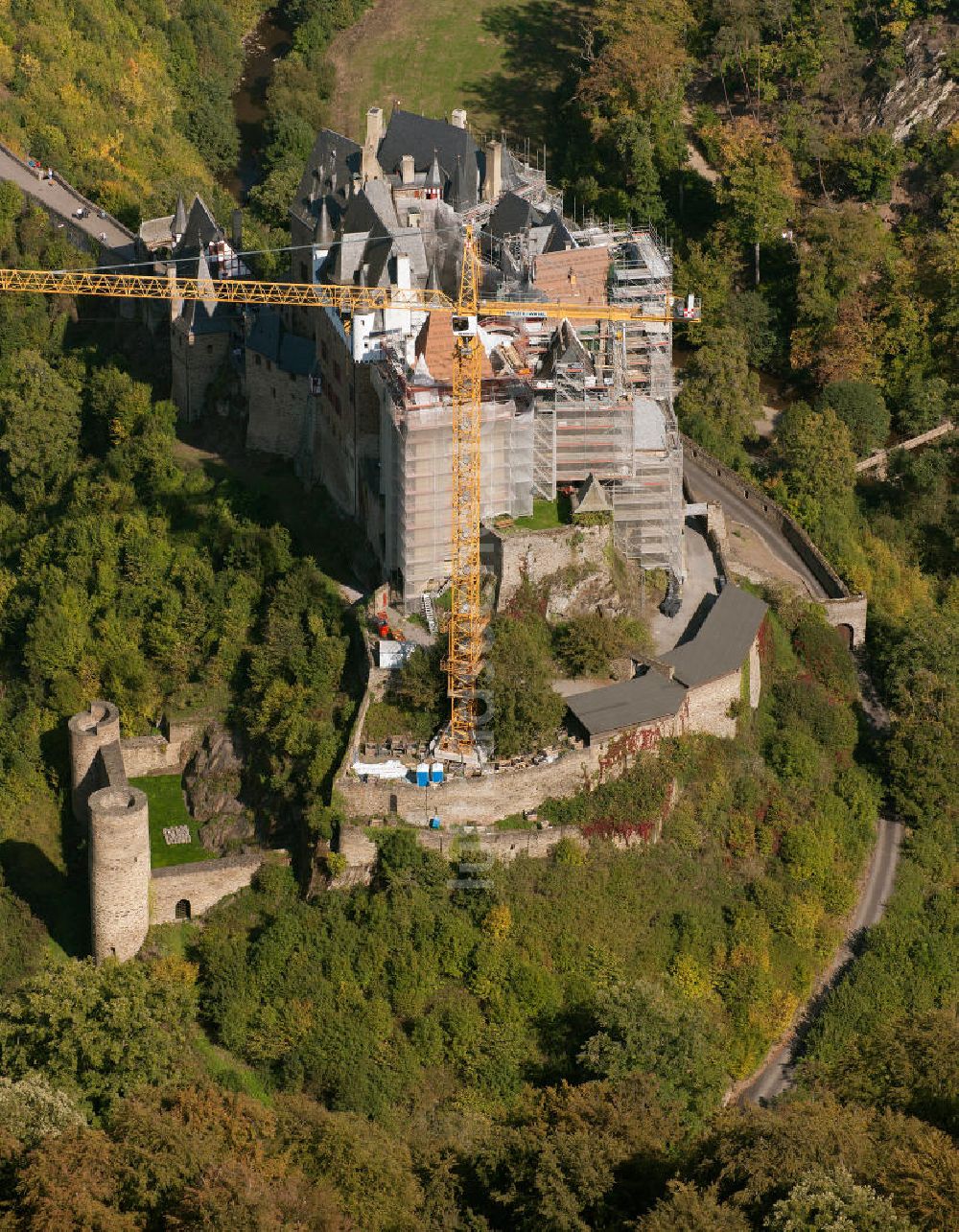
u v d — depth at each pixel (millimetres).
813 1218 188375
